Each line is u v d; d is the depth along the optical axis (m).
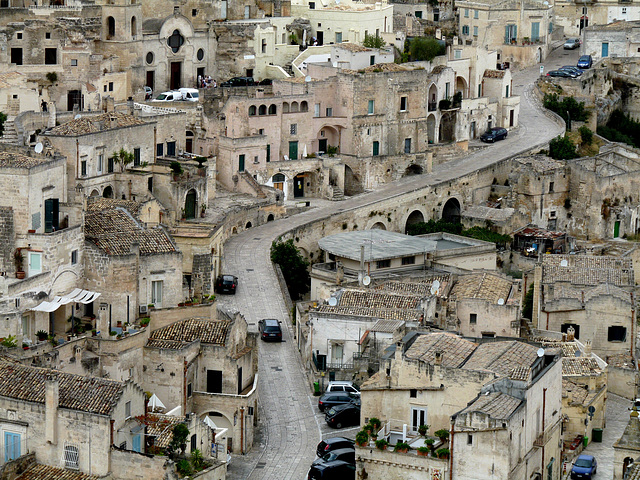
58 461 162.75
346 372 199.88
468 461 163.00
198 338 188.50
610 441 198.50
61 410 162.00
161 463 160.62
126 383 164.50
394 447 168.12
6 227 184.25
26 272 185.00
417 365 174.12
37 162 187.12
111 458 161.50
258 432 188.38
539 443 172.38
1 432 164.00
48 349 176.00
